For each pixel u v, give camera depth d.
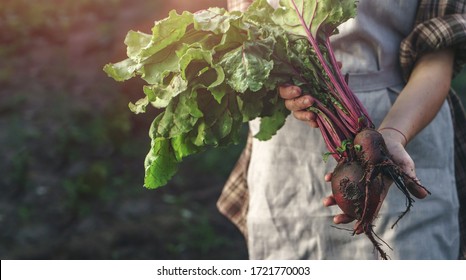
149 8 8.34
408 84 2.49
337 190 2.19
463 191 2.83
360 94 2.59
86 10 8.72
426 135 2.62
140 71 2.31
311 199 2.69
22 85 7.22
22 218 5.20
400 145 2.28
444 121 2.68
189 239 4.96
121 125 6.19
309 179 2.67
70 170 5.82
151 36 2.37
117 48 7.66
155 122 2.36
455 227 2.72
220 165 5.80
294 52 2.31
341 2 2.33
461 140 2.81
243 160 2.95
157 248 4.89
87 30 8.32
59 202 5.38
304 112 2.27
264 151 2.76
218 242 4.95
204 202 5.44
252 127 2.79
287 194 2.72
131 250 4.86
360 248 2.66
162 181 2.43
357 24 2.55
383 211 2.61
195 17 2.27
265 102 2.40
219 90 2.25
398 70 2.61
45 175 5.75
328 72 2.26
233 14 2.33
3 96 6.99
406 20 2.58
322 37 2.36
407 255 2.63
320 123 2.27
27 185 5.57
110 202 5.36
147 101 2.33
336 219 2.24
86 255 4.82
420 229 2.63
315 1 2.33
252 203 2.82
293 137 2.68
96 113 6.58
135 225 5.06
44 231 5.08
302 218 2.71
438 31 2.47
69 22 8.49
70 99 6.89
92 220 5.17
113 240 4.93
